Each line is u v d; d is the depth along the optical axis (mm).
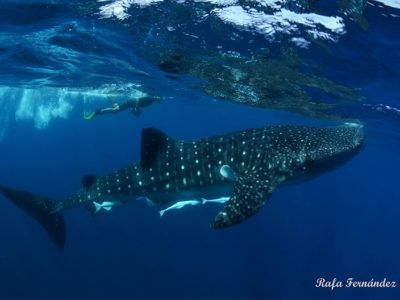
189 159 6844
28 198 8508
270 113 25484
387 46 8781
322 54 10180
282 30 9141
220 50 11367
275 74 13156
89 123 70938
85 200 8102
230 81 15797
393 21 7527
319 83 13242
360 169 63500
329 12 7766
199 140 6949
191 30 10109
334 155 6000
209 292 26438
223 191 6684
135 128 87375
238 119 39188
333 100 15469
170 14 9258
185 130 81625
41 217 8445
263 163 6090
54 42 12438
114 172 7785
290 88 15008
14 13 9766
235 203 5340
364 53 9516
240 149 6406
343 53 9805
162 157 7109
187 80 17328
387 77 10992
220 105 28172
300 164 5969
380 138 25469
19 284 27031
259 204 5441
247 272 30922
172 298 25359
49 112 38281
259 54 11125
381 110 15531
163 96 27031
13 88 24656
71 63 15688
